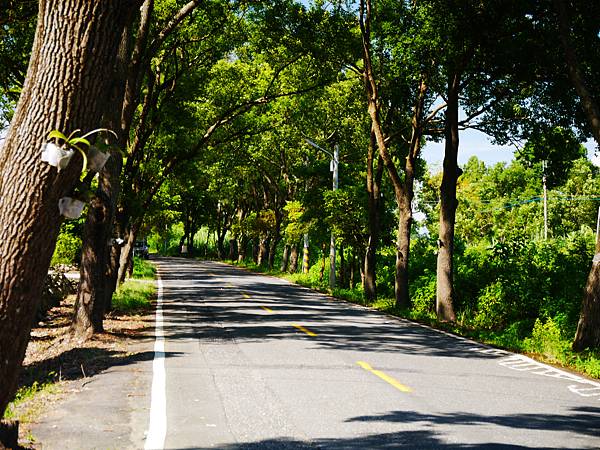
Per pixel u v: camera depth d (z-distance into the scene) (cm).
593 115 1370
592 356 1231
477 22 1742
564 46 1402
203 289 2981
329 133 4022
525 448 605
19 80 1636
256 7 2158
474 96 2264
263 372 967
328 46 2261
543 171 2200
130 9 337
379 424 678
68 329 1386
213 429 634
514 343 1457
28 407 707
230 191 5944
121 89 1371
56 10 323
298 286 3575
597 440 645
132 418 668
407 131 2764
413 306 2480
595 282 1321
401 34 2000
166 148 2330
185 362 1041
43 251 326
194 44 2216
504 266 2248
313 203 3475
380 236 2977
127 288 2512
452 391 873
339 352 1202
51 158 306
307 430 645
